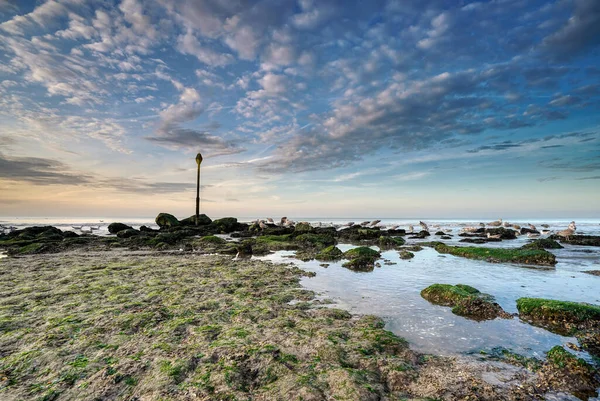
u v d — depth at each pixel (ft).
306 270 55.31
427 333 26.66
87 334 24.71
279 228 130.31
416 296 38.40
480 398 16.96
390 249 88.69
